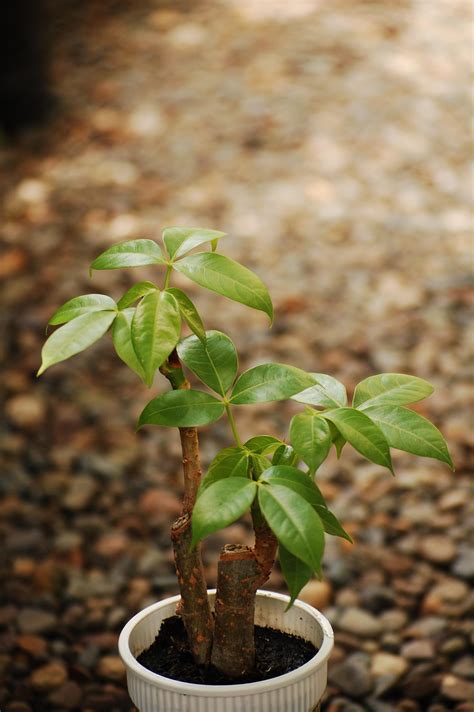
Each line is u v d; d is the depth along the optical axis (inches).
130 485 117.6
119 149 198.5
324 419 44.4
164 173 190.2
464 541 102.6
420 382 48.9
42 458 122.7
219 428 128.6
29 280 159.8
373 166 191.9
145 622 51.5
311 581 96.9
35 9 200.7
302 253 167.2
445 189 185.6
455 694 80.4
